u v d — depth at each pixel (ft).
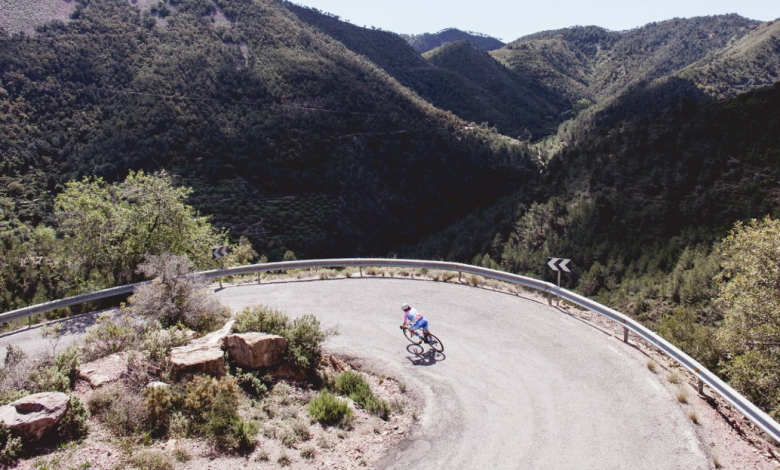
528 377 31.07
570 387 29.50
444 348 36.14
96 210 63.00
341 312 44.98
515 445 24.03
